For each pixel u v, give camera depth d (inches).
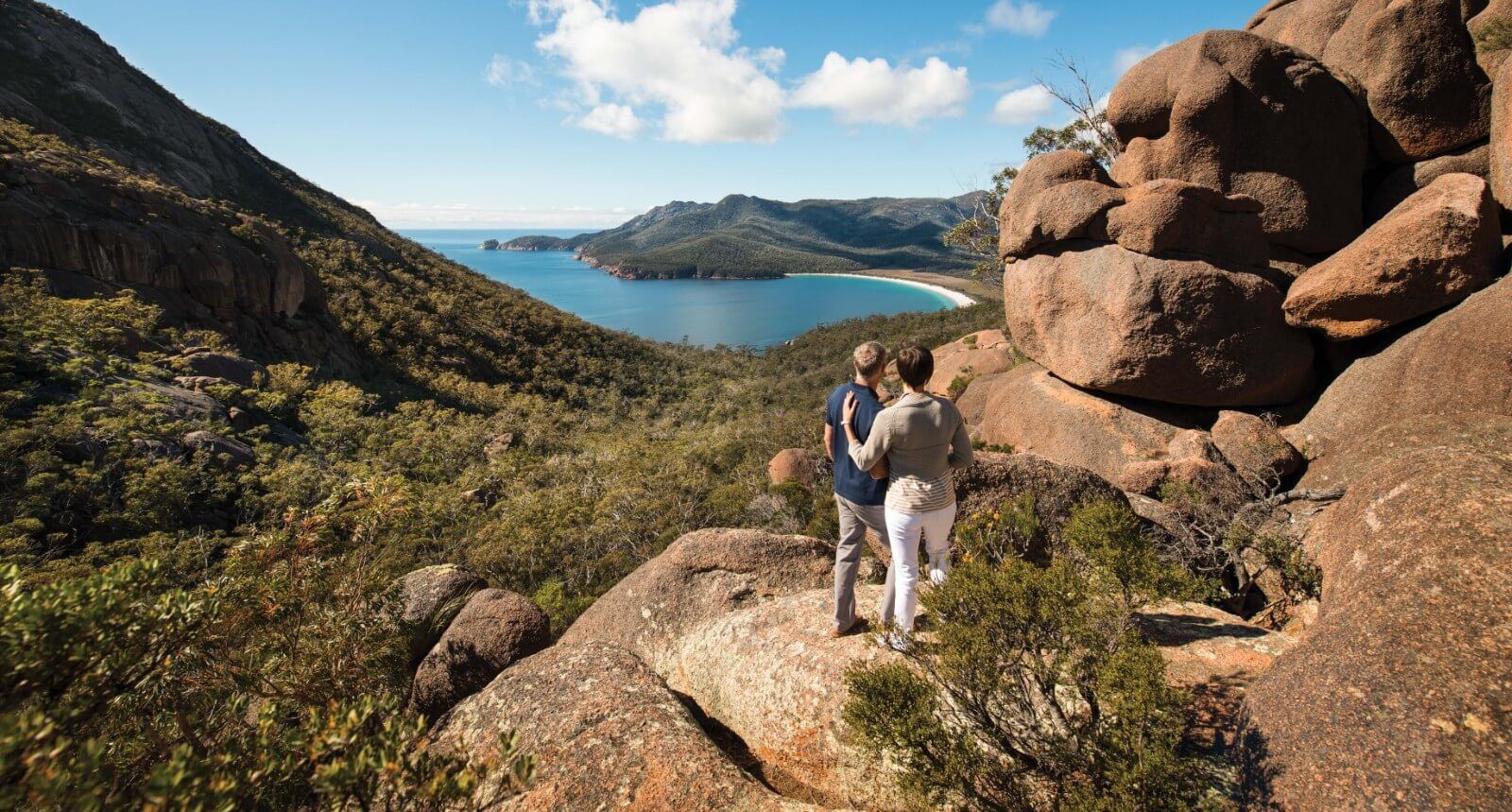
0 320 1695.4
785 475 885.8
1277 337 361.1
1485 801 69.5
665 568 227.5
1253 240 378.6
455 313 4301.2
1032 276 440.8
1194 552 229.3
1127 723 88.6
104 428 1427.2
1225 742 104.5
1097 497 216.2
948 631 100.3
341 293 3708.2
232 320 2544.3
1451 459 119.2
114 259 2199.8
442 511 1654.8
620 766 115.0
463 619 227.6
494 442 2561.5
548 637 232.8
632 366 4862.2
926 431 122.7
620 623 219.9
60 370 1599.4
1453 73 366.6
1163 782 83.0
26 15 4215.1
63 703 77.4
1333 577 126.2
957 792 99.2
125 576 85.8
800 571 220.8
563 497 1711.4
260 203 4670.3
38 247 2047.2
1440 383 269.3
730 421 3080.7
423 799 79.9
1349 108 386.0
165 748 104.8
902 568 127.2
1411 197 330.6
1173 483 313.3
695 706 167.2
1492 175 327.6
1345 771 82.0
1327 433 319.6
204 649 140.9
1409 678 84.1
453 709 145.8
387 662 195.3
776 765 137.7
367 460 2059.5
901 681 98.8
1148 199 380.5
